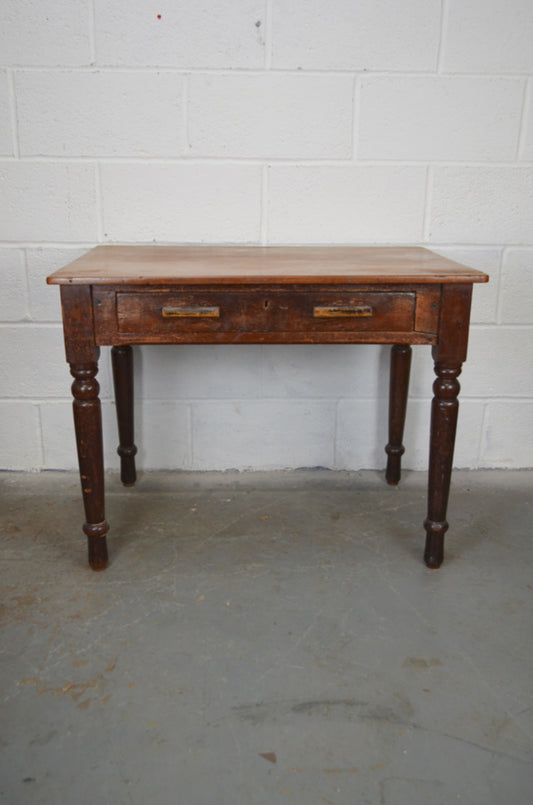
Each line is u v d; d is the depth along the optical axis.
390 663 1.36
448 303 1.51
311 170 1.98
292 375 2.12
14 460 2.16
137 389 2.11
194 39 1.87
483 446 2.22
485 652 1.40
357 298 1.50
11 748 1.15
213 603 1.54
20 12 1.83
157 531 1.85
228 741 1.17
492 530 1.88
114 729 1.19
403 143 1.97
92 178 1.95
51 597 1.56
